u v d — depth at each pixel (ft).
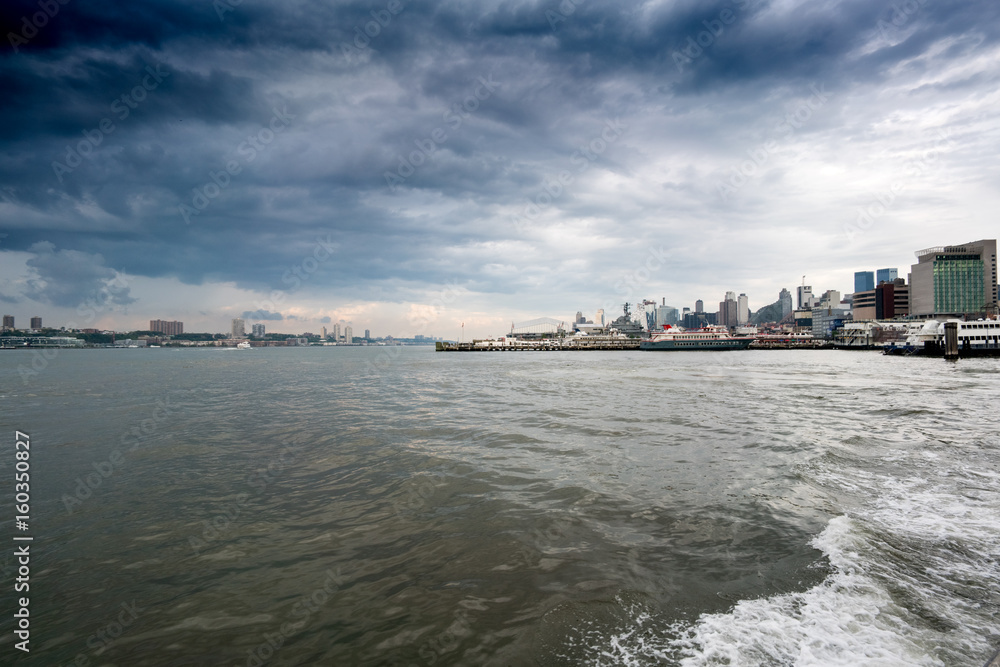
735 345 591.78
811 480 40.78
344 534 31.32
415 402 104.42
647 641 18.71
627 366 269.23
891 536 28.27
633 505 35.42
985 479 40.83
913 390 122.83
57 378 188.14
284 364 321.32
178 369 257.14
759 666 16.81
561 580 24.09
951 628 18.83
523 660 17.90
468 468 47.37
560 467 47.39
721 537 28.96
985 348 323.57
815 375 184.65
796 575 23.70
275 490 41.39
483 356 494.59
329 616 21.59
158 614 22.21
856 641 18.12
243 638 20.12
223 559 28.02
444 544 29.14
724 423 72.43
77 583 25.41
